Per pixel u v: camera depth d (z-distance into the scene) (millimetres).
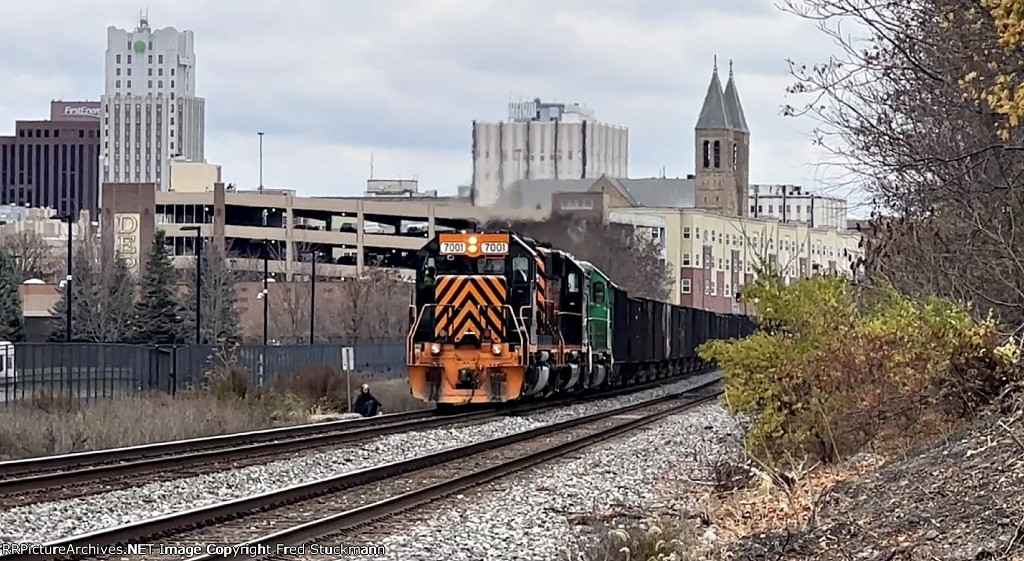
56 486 21672
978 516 14039
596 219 103812
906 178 26328
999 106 15680
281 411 43625
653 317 65188
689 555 15086
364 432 32906
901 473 18312
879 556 13500
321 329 97062
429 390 40594
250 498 19109
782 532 16219
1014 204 24984
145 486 22016
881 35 21594
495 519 18906
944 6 20438
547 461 27203
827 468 22594
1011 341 21969
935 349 22031
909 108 24250
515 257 41031
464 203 108062
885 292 28609
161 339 83500
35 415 34125
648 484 23875
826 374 23438
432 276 41438
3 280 90000
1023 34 14562
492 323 40094
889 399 22797
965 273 27719
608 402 49062
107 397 42438
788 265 40219
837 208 32500
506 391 39906
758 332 25422
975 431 19359
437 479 23906
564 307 45812
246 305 103000
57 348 42688
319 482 21406
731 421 37656
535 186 106125
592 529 18156
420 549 16172
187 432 35188
